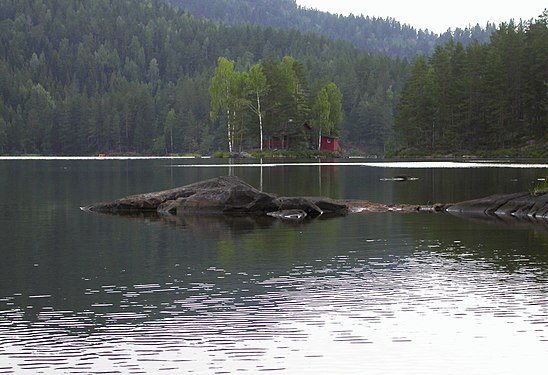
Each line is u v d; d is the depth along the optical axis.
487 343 11.84
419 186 47.56
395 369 10.77
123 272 17.80
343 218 30.95
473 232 25.47
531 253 20.55
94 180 58.81
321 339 12.08
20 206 36.34
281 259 19.72
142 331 12.57
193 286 16.08
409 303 14.36
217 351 11.51
